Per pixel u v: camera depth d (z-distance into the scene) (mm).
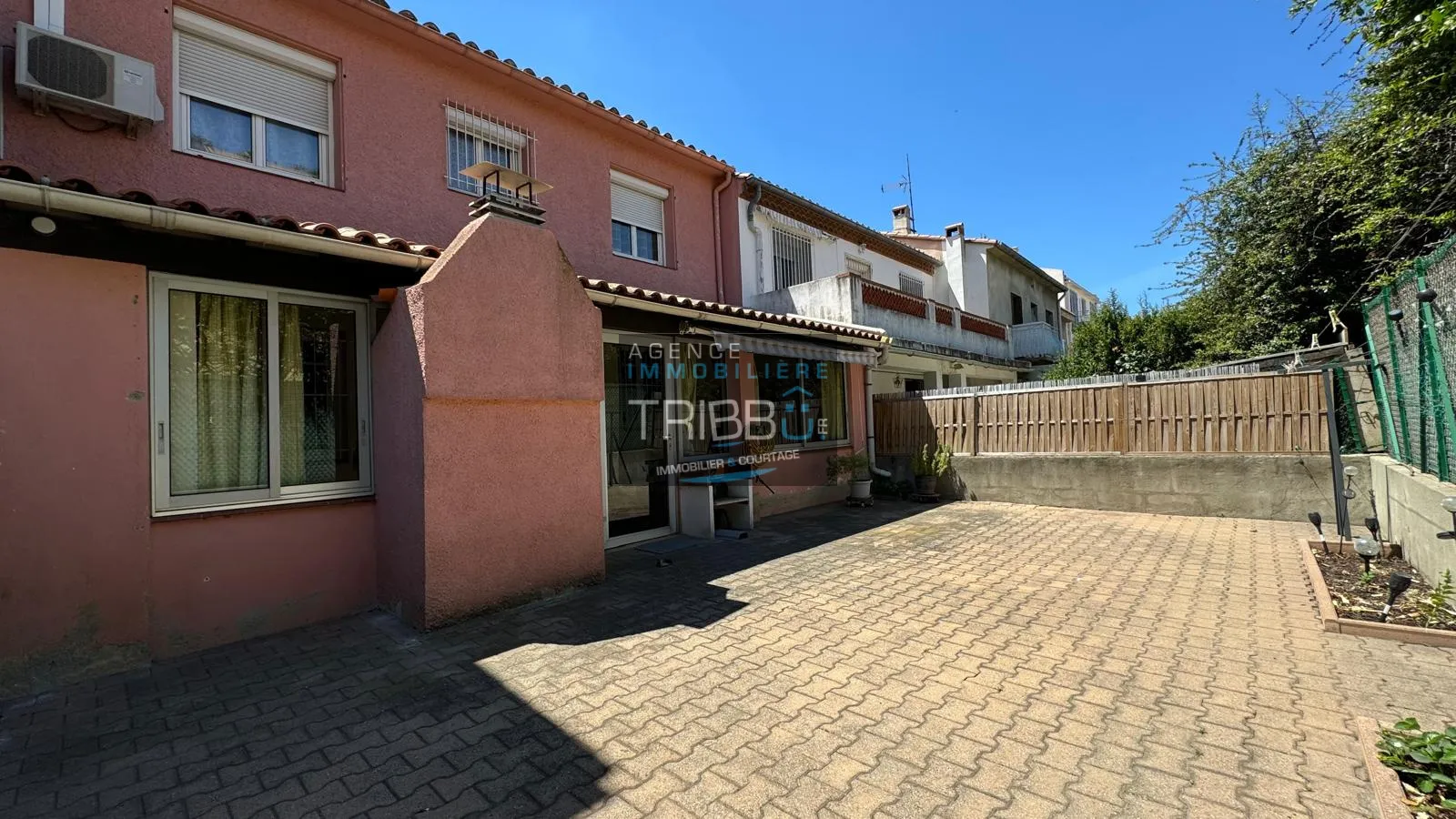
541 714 3211
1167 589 5184
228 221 3883
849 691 3408
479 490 4715
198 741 3020
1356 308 10453
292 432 4809
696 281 10469
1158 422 8906
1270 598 4867
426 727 3107
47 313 3590
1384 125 7238
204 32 5594
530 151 8078
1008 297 21750
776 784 2561
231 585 4344
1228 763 2627
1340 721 2949
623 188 9547
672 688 3484
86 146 4906
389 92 6758
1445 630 3875
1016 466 9898
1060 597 5023
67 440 3645
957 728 2982
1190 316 14461
